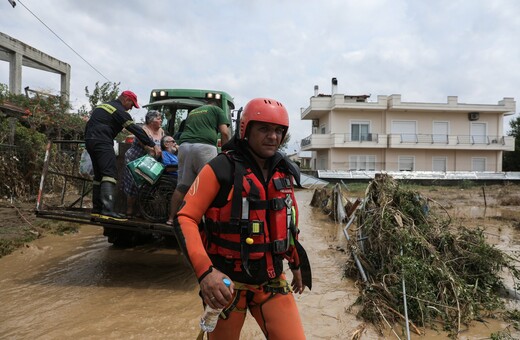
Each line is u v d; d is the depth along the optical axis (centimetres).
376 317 386
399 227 481
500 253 479
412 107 3272
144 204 517
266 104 197
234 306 196
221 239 193
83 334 339
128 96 522
